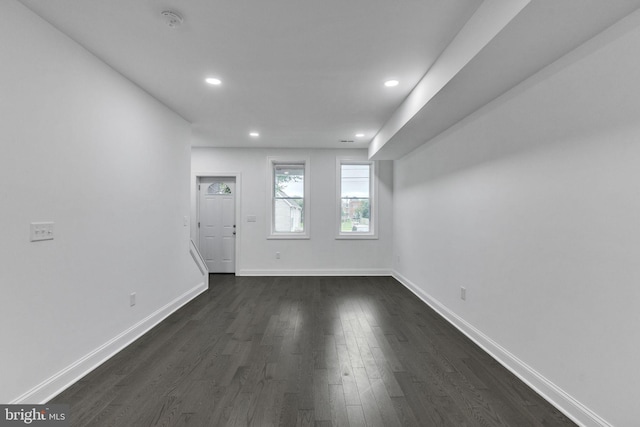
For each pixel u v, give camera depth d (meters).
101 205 2.73
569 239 2.00
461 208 3.47
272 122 4.59
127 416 1.97
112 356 2.81
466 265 3.36
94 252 2.64
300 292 5.16
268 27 2.27
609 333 1.73
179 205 4.26
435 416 2.00
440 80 2.63
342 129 4.98
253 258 6.47
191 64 2.82
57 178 2.26
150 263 3.54
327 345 3.08
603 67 1.76
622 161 1.67
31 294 2.05
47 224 2.17
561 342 2.06
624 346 1.65
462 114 3.28
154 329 3.48
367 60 2.74
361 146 6.29
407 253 5.54
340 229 6.60
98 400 2.14
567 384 2.01
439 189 4.10
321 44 2.49
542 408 2.07
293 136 5.46
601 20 1.66
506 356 2.64
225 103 3.79
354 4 2.01
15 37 1.95
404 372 2.55
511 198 2.58
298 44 2.50
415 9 2.05
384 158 6.00
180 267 4.32
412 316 3.97
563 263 2.04
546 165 2.19
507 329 2.64
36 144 2.09
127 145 3.11
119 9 2.06
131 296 3.17
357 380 2.43
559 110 2.07
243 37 2.40
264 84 3.24
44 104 2.16
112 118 2.88
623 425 1.65
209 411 2.03
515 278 2.53
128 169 3.12
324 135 5.39
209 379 2.43
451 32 2.31
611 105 1.72
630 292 1.62
